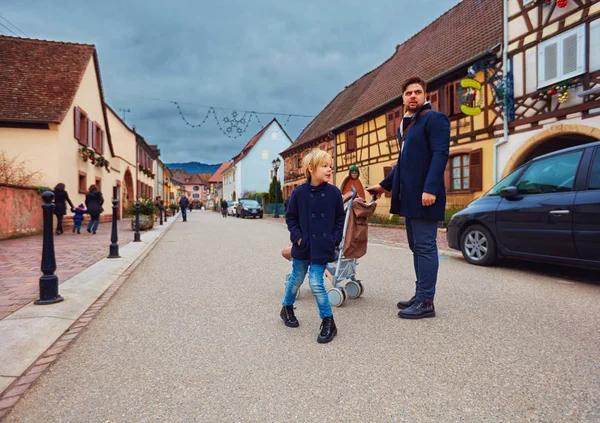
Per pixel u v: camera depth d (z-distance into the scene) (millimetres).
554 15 10352
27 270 5711
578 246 4539
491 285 4684
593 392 2055
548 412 1870
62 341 2953
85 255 7270
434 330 3088
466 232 6215
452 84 14078
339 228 3004
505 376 2264
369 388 2148
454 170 14188
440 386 2158
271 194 35875
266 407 1962
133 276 5633
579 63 9711
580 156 4762
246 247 9047
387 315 3520
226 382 2246
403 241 9930
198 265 6539
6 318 3299
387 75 20281
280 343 2861
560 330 3047
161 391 2146
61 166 14359
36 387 2199
